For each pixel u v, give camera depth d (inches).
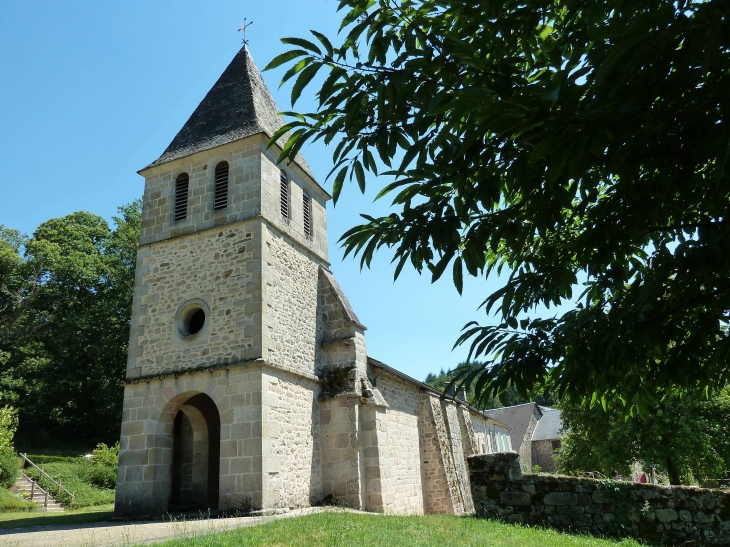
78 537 339.6
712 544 326.3
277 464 492.4
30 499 774.5
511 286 156.4
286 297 579.5
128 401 547.8
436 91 137.9
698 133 118.6
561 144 112.0
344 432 571.5
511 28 143.2
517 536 322.7
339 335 625.0
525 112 111.1
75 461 1036.5
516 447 1988.2
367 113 146.3
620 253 162.4
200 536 312.0
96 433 1362.0
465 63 130.2
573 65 108.7
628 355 148.6
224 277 554.6
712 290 138.9
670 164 129.3
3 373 1257.4
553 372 161.6
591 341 151.1
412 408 785.6
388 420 680.4
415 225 144.9
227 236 569.9
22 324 1341.0
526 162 133.7
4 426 882.8
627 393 176.6
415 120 137.3
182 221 603.5
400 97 135.8
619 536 344.5
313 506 532.7
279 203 610.9
